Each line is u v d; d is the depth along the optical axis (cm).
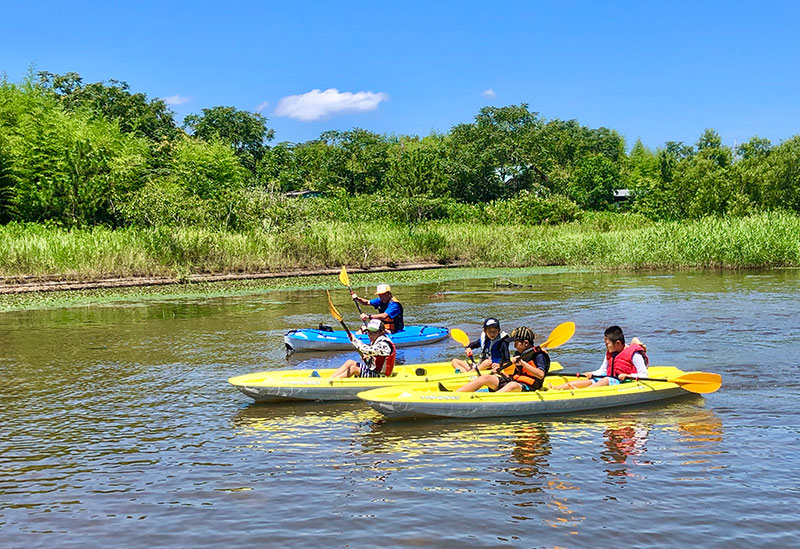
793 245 2745
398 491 607
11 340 1400
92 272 2427
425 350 1297
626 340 1285
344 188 6284
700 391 877
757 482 613
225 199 3247
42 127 3338
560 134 9056
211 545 516
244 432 789
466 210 4697
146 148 4378
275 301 2033
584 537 517
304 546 511
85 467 680
